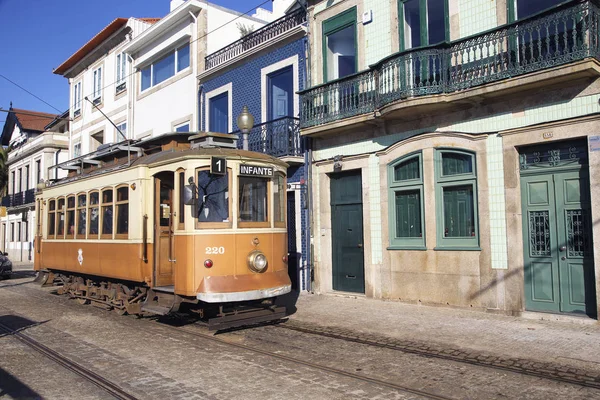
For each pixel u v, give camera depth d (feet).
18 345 26.99
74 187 42.73
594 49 27.63
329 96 42.93
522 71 30.01
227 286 28.19
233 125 55.67
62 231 44.78
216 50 62.75
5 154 102.89
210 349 25.57
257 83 52.75
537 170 31.71
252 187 30.78
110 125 81.87
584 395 18.13
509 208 32.24
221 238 28.89
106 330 30.60
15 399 18.34
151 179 32.83
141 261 32.42
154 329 30.86
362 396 18.33
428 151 36.32
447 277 35.12
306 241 45.85
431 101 33.71
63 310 38.78
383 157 39.40
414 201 37.83
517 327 28.76
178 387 19.44
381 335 28.22
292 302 40.40
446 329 29.01
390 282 38.65
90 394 18.80
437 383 19.72
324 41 45.44
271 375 20.95
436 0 37.22
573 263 30.12
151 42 71.31
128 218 34.01
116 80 80.94
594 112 28.81
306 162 45.75
